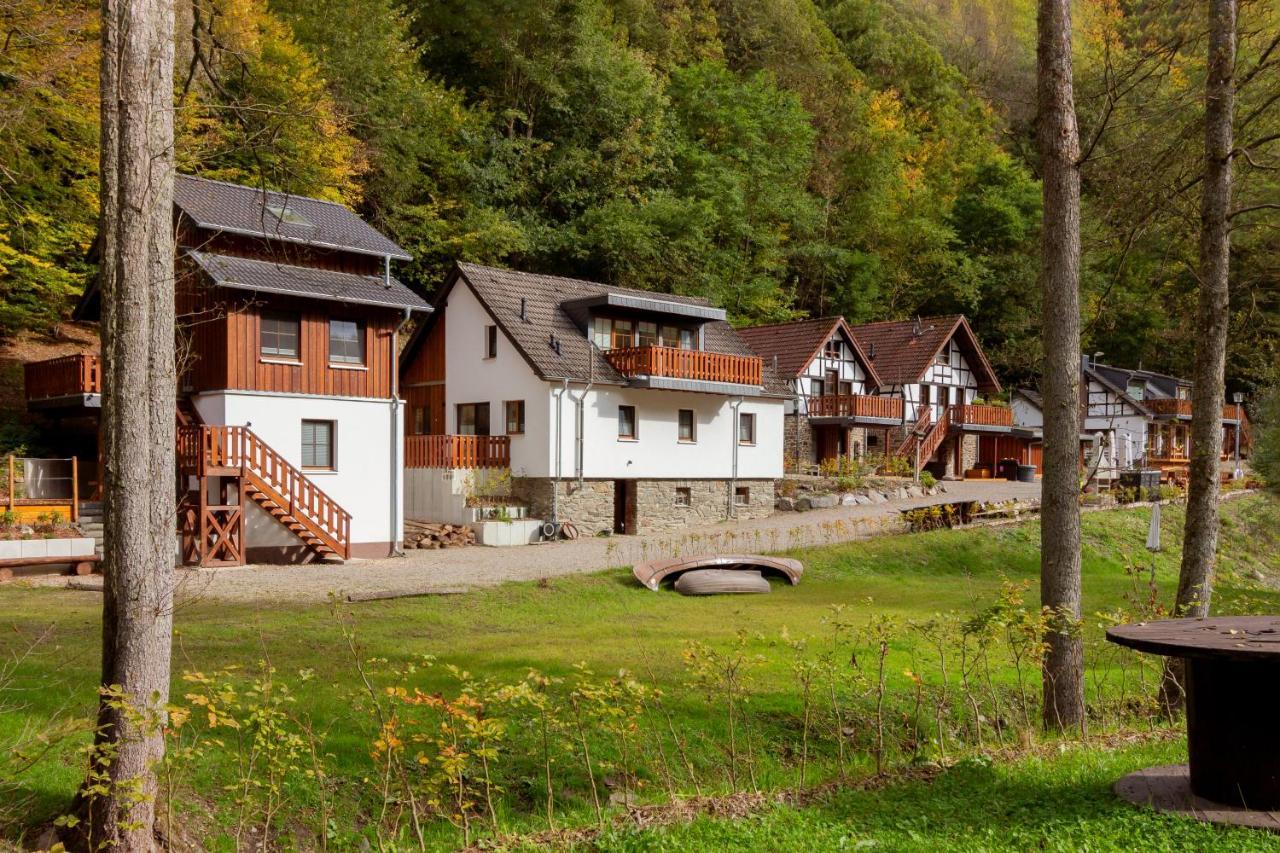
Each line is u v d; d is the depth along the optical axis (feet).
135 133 19.36
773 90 184.14
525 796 25.55
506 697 22.16
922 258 196.34
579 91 148.46
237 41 29.32
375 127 49.65
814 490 115.96
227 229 67.10
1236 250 44.11
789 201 175.01
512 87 148.46
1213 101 36.24
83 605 48.85
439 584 58.44
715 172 160.86
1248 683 20.71
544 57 147.74
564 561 72.54
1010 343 196.24
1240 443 198.70
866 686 34.83
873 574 74.49
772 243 169.27
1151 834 19.52
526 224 137.80
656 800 24.14
